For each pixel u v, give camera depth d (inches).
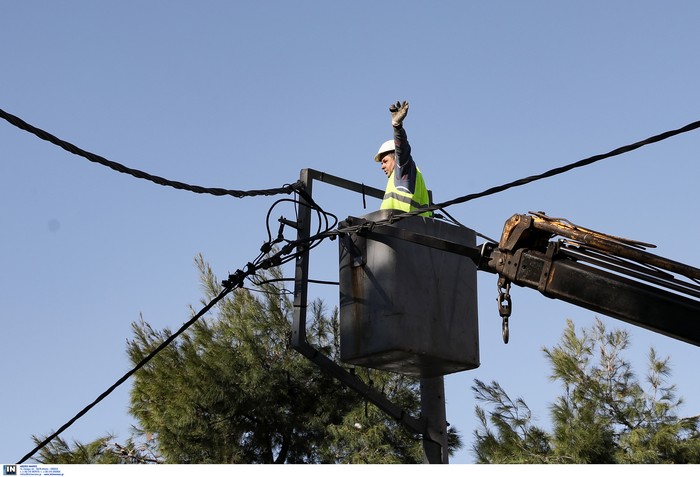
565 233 500.1
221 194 649.0
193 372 1041.5
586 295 484.7
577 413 945.5
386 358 653.3
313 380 1111.0
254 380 1056.2
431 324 649.6
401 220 663.1
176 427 1028.5
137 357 1055.0
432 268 661.3
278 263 706.2
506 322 508.7
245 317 1106.7
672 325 462.0
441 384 704.4
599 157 504.4
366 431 1063.0
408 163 679.1
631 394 950.4
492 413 966.4
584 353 981.8
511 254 513.7
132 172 572.7
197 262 1145.4
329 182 731.4
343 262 671.8
